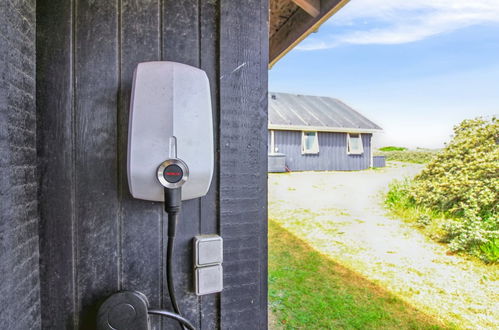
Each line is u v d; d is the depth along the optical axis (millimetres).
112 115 658
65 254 633
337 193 7809
